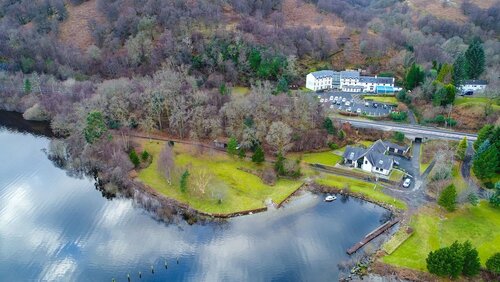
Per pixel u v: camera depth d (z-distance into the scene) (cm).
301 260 9088
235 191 11319
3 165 13200
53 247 9494
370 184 11625
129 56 19125
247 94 15725
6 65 19312
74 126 13775
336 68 19788
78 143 13262
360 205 10956
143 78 16912
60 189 11825
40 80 17950
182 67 17100
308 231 9988
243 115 13600
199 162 12625
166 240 9675
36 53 19750
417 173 12088
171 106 14250
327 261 9038
